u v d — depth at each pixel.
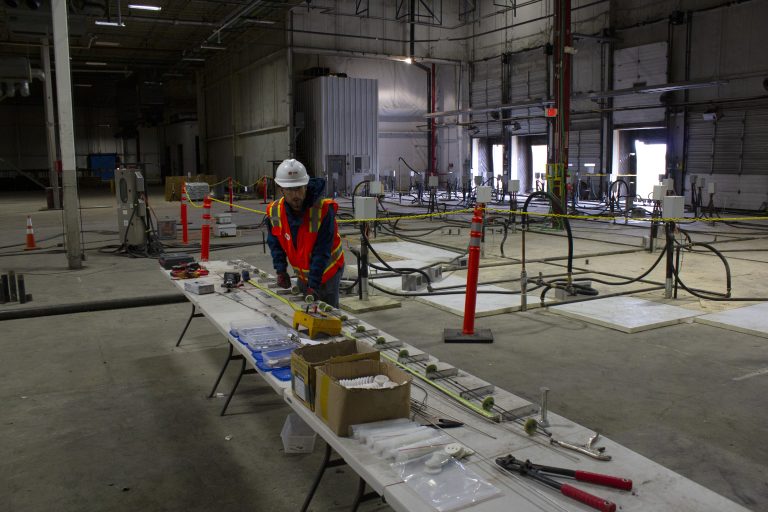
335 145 24.64
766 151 16.75
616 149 21.36
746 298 6.90
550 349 5.41
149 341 5.85
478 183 19.42
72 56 33.03
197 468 3.44
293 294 4.33
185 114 43.00
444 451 2.00
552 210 13.23
